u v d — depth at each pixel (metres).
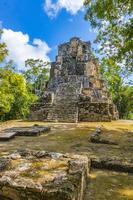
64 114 20.42
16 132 11.59
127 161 6.61
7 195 3.68
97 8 12.20
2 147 8.88
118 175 6.00
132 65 12.80
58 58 30.70
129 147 8.95
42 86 44.34
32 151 5.74
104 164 6.47
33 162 4.94
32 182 3.74
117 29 12.88
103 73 37.16
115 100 41.22
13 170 4.39
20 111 32.34
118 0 11.47
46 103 22.05
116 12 12.13
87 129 13.94
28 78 44.56
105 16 12.30
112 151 8.26
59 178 3.95
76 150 8.37
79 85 25.50
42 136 11.57
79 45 30.81
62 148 8.72
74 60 30.09
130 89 39.69
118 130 13.48
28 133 11.64
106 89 28.88
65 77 28.05
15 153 5.57
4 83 26.55
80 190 4.10
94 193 4.85
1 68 25.38
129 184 5.40
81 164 4.78
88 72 28.67
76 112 20.33
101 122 19.16
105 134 11.84
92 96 24.56
